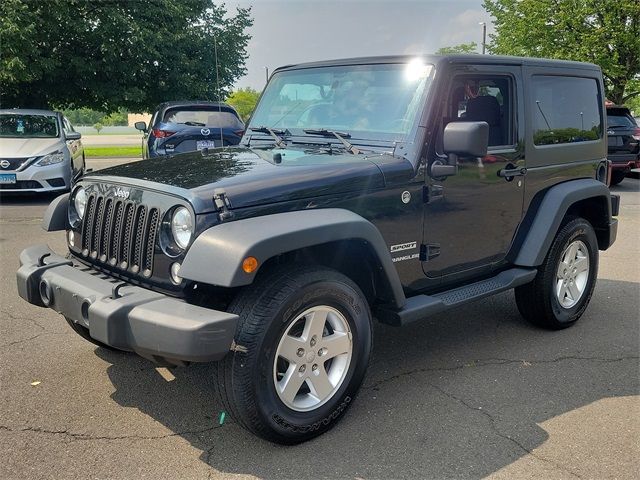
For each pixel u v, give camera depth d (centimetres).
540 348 436
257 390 280
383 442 308
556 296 460
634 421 331
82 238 346
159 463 287
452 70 366
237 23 2019
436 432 318
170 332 258
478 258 405
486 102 399
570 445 307
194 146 1049
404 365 404
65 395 352
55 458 289
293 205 302
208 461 289
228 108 1093
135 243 308
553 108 455
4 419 324
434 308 357
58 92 1859
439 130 360
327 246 319
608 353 428
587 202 503
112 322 270
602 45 2100
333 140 382
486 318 501
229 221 281
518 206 428
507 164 411
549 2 2169
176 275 286
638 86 2258
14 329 452
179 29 1880
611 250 758
